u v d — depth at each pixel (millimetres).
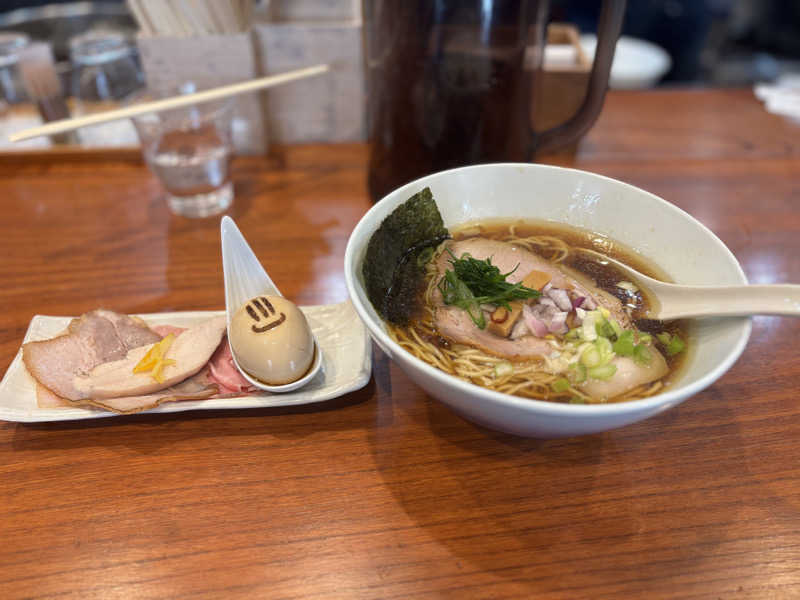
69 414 302
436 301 330
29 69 543
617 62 1006
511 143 437
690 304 295
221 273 427
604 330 302
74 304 398
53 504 281
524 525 274
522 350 305
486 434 313
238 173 534
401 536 270
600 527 273
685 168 532
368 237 311
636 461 301
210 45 494
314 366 318
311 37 509
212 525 273
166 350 328
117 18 768
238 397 313
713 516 278
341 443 308
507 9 376
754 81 1168
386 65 409
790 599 249
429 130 421
